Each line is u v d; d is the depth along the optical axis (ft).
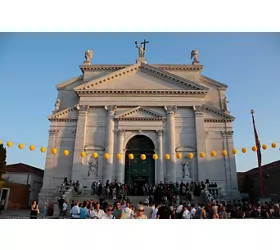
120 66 132.26
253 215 62.75
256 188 125.80
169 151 110.73
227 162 112.16
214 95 128.77
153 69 122.31
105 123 116.57
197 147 110.93
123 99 118.83
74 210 48.91
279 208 63.21
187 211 52.06
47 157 113.60
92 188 99.60
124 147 112.37
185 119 116.88
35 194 132.98
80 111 117.08
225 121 117.60
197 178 108.27
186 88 119.75
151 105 117.50
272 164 110.83
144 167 112.37
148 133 114.52
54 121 119.14
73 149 115.03
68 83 132.46
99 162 111.24
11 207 113.19
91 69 133.18
